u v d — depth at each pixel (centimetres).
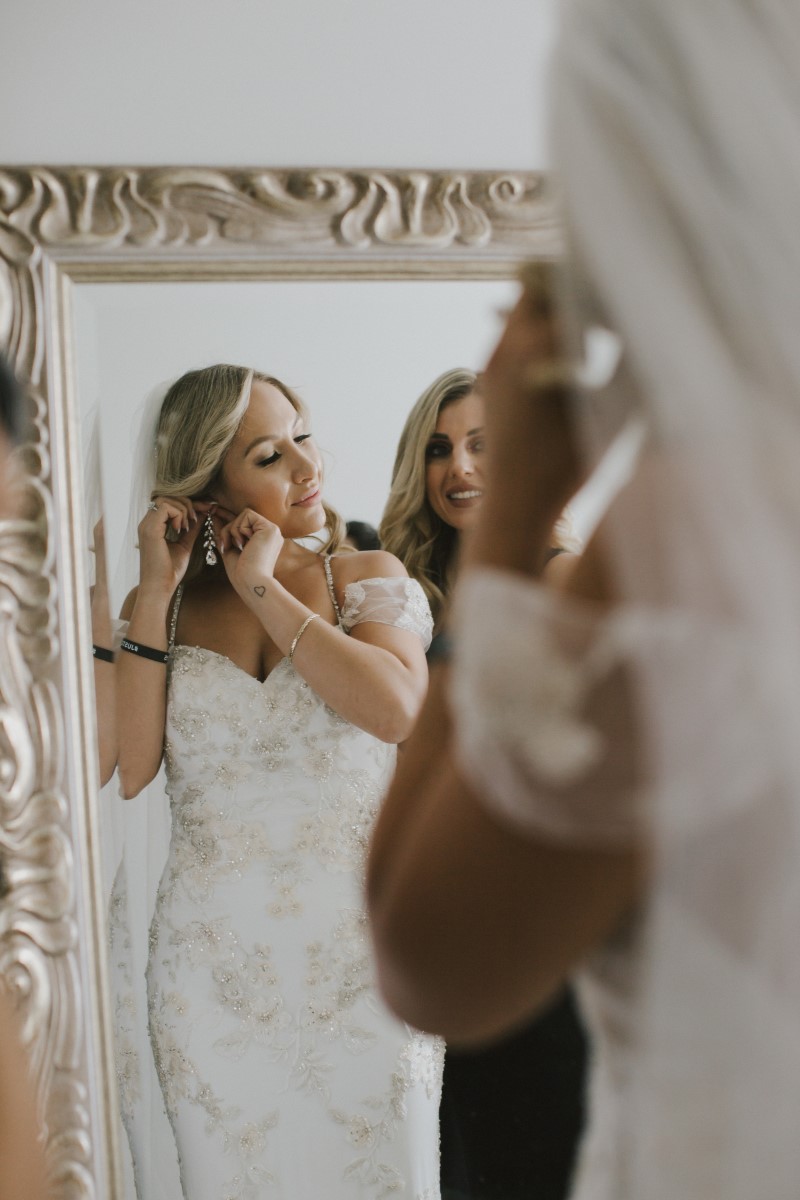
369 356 165
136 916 154
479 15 174
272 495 162
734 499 46
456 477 165
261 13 169
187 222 161
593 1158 59
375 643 158
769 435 47
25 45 163
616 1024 55
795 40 51
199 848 155
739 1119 49
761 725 45
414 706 157
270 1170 152
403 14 172
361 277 165
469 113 173
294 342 163
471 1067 155
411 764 60
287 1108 153
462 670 49
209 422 161
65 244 158
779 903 47
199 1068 152
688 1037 49
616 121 51
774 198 49
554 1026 154
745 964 48
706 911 48
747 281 49
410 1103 154
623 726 46
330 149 169
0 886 143
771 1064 48
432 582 163
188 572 160
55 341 158
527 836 48
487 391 59
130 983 153
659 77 51
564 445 56
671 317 48
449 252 167
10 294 156
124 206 160
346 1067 154
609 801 46
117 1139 150
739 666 45
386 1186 152
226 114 167
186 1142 151
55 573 155
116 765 155
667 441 49
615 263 49
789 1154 49
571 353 53
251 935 154
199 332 161
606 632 46
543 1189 152
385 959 54
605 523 50
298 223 163
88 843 153
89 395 159
